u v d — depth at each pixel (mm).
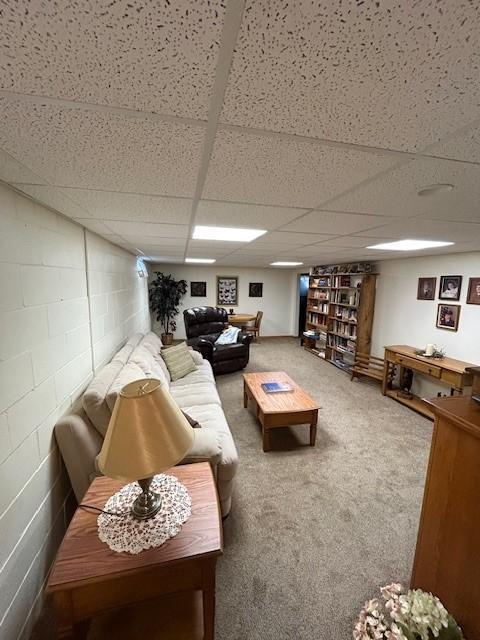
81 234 1991
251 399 3219
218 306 7035
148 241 2783
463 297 3150
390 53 474
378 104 607
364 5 395
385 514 1859
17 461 1147
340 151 832
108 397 1658
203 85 552
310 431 2672
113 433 989
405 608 931
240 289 7121
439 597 1096
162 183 1117
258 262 5520
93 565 924
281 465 2357
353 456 2490
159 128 710
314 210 1506
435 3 390
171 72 515
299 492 2049
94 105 611
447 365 2977
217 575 1446
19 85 540
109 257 2785
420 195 1233
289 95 582
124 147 812
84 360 2021
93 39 441
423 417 3240
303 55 480
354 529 1739
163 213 1612
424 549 1174
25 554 1179
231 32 436
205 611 1029
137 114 649
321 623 1257
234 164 927
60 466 1531
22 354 1216
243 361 4855
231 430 2922
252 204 1405
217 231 2188
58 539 1482
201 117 663
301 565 1510
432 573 1134
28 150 827
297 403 2684
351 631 1233
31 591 1209
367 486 2117
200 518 1093
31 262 1314
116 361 2414
